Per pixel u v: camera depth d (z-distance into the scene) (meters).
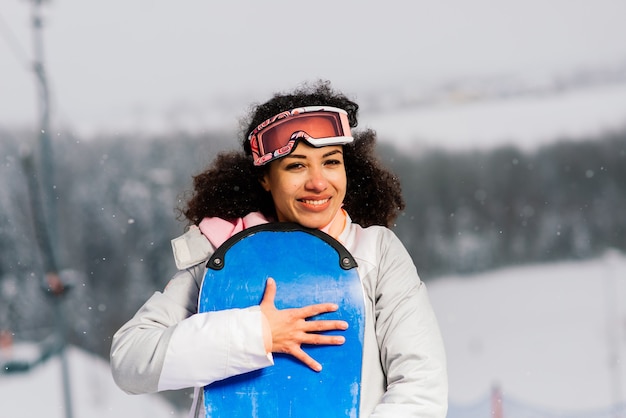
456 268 94.50
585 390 35.06
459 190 102.81
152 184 70.56
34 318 50.19
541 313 63.38
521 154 106.94
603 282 76.38
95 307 52.28
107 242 67.06
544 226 100.81
